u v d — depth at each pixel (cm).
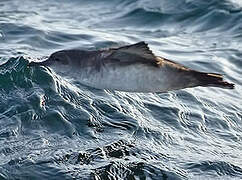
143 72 889
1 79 1220
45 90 1191
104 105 1196
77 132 1106
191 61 1541
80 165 1016
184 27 1811
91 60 922
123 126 1146
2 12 1967
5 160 1012
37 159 1018
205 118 1244
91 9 2005
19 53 1502
